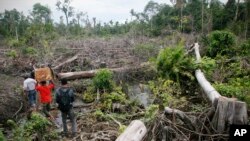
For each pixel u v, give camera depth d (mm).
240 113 6137
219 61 14016
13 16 40250
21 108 10320
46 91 9812
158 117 6777
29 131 7656
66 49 19578
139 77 14359
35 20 40250
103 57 17734
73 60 16266
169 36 25719
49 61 17094
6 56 19188
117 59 17250
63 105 7852
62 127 8828
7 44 26172
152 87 11656
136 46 19594
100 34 37781
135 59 17266
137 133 5605
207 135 6312
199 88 10930
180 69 11570
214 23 30141
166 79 11797
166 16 36688
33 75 11562
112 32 40812
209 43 16594
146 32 31906
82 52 18531
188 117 6660
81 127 8570
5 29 35938
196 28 29484
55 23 40906
